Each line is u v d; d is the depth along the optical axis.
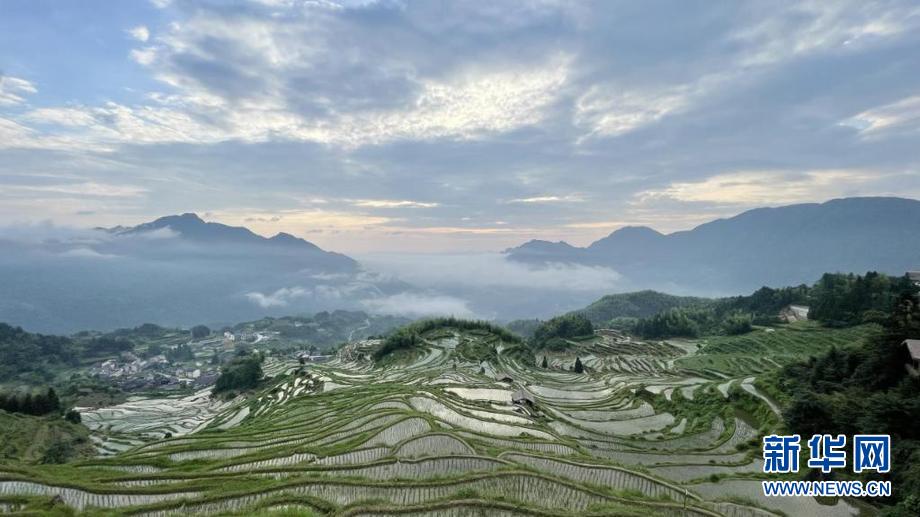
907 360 51.72
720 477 41.09
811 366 67.62
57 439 93.12
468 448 42.72
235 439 48.62
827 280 146.88
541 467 39.16
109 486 31.22
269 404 107.56
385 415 53.47
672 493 36.28
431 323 174.25
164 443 51.28
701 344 148.38
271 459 39.56
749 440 52.75
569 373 124.19
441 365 123.69
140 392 188.88
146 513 28.06
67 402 157.00
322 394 90.06
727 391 73.88
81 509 29.12
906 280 108.44
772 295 179.00
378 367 135.50
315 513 27.91
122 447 98.75
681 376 100.50
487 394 78.19
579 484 33.41
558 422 63.91
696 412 69.38
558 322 196.75
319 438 47.69
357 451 41.56
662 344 162.62
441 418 57.44
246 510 27.91
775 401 65.50
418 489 31.75
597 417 71.38
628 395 84.62
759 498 37.31
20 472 31.42
